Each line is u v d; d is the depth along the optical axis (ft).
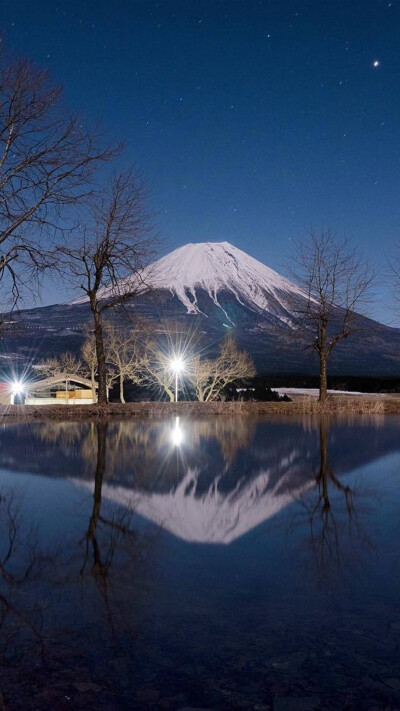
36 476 29.09
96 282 79.00
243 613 11.21
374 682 8.64
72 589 12.53
